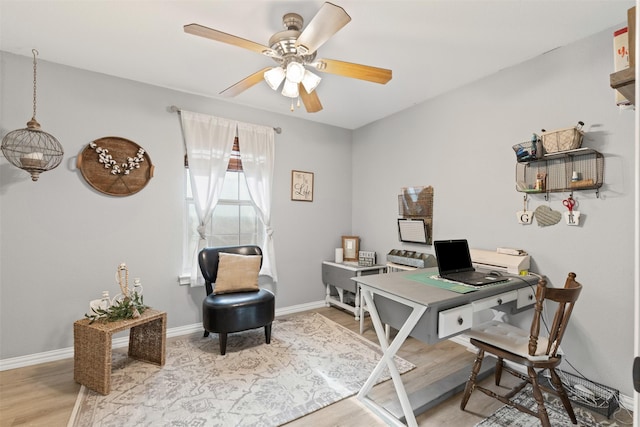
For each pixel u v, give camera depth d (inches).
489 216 103.0
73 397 76.2
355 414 71.6
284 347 105.7
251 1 68.9
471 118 108.9
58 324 97.1
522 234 94.2
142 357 95.9
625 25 74.9
